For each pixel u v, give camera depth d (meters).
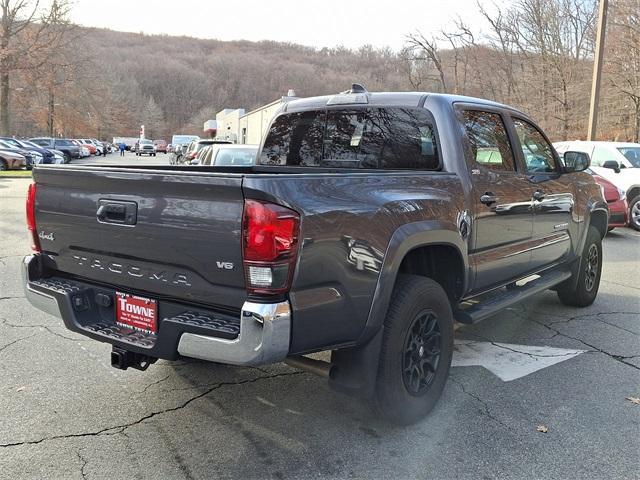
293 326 2.60
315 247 2.66
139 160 49.19
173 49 173.88
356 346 3.03
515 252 4.44
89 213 3.12
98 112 81.88
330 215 2.73
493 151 4.26
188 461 2.98
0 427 3.27
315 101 4.63
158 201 2.80
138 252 2.92
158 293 2.92
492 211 4.04
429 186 3.48
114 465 2.92
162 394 3.78
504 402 3.73
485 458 3.05
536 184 4.68
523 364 4.41
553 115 30.75
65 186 3.25
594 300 6.24
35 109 61.56
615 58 26.80
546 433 3.32
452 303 3.93
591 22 30.20
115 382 3.93
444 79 38.66
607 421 3.48
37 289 3.37
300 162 4.77
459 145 3.85
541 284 4.94
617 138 28.81
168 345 2.77
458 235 3.63
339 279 2.79
